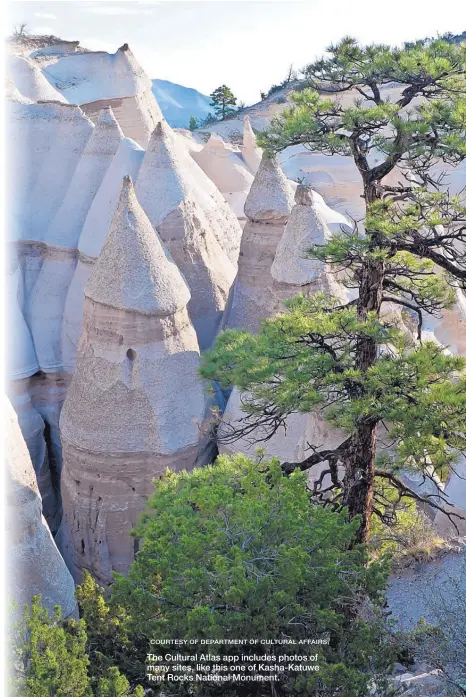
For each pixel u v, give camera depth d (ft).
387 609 60.59
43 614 47.62
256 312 90.38
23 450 65.00
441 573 64.03
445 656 45.47
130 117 126.52
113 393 76.07
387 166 54.75
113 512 77.15
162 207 90.27
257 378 53.57
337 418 52.39
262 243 90.53
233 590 41.70
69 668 42.96
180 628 44.47
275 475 53.26
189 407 78.23
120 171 94.22
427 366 51.44
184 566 46.06
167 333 77.61
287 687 43.57
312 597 45.50
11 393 91.20
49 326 95.76
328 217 108.88
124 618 51.08
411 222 51.83
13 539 62.08
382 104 53.72
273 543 47.16
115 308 75.82
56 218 98.84
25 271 98.68
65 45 139.85
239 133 228.43
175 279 79.15
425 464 52.47
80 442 76.84
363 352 54.95
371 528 65.16
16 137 101.76
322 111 56.44
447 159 53.93
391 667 46.47
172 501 55.77
